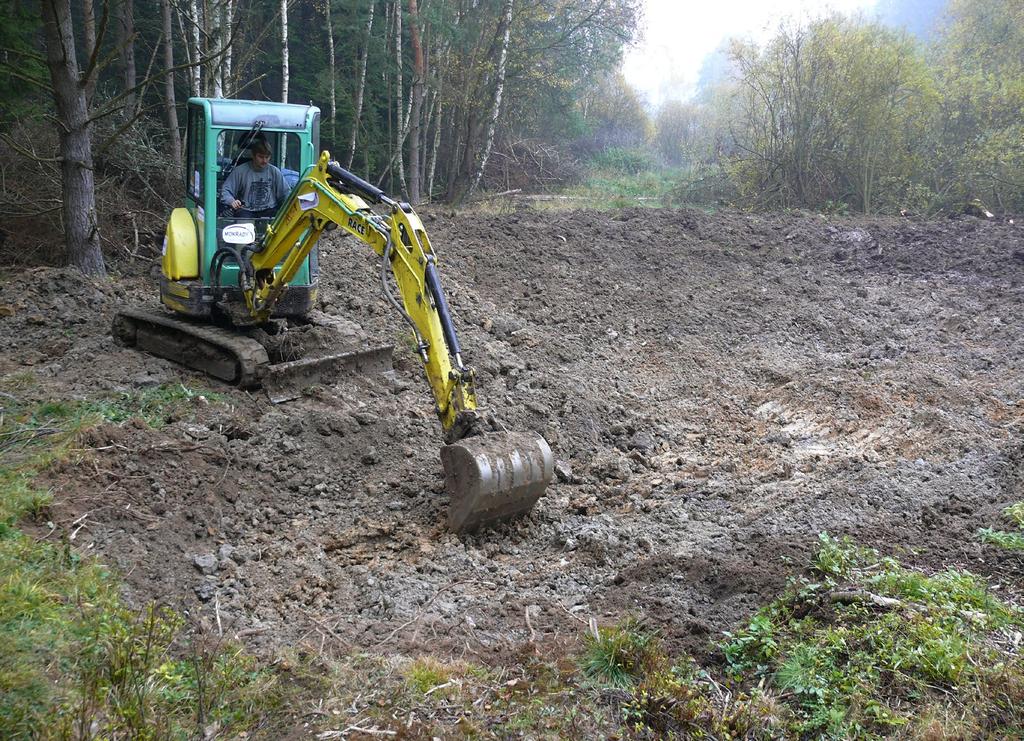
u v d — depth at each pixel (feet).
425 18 64.59
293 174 27.20
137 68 62.59
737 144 78.33
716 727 13.66
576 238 50.62
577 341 37.86
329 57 67.77
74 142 35.94
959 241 55.57
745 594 17.52
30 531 17.84
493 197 74.13
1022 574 18.02
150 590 17.24
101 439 21.66
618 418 30.12
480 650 16.11
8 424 22.56
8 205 41.06
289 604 17.57
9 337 30.14
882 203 72.38
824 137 73.56
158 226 44.93
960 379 34.78
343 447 24.23
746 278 48.08
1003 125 71.97
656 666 15.16
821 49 71.82
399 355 31.60
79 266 36.76
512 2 69.62
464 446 19.92
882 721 13.38
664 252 50.67
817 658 14.96
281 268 25.55
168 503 20.11
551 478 20.81
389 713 14.08
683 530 21.33
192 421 24.14
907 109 71.51
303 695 14.52
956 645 14.60
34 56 36.63
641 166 104.63
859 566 18.12
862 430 29.01
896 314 43.98
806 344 40.27
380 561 19.44
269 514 21.04
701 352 38.06
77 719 12.74
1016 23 78.74
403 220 20.97
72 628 14.97
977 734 13.01
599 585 18.72
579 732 13.65
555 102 87.04
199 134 26.71
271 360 27.63
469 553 19.79
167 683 14.17
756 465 26.22
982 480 23.53
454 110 75.25
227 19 52.95
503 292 41.78
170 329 28.25
